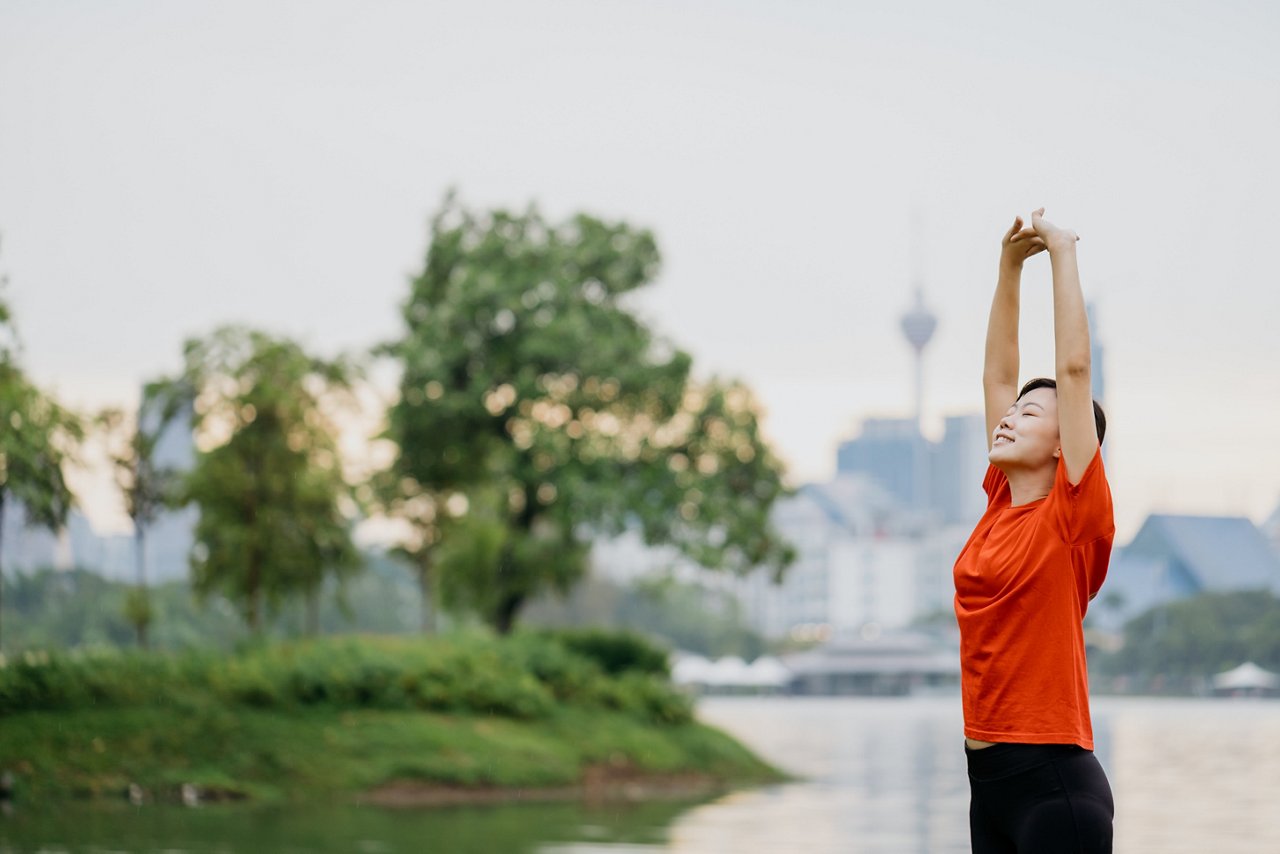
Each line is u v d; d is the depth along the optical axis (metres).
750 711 71.62
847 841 14.02
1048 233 3.85
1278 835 14.41
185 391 24.30
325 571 26.08
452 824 15.16
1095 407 3.73
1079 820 3.51
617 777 21.08
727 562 29.08
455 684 21.91
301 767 18.41
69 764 17.25
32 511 19.05
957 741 37.31
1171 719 52.00
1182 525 122.06
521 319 29.34
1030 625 3.56
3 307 18.44
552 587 30.34
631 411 29.77
